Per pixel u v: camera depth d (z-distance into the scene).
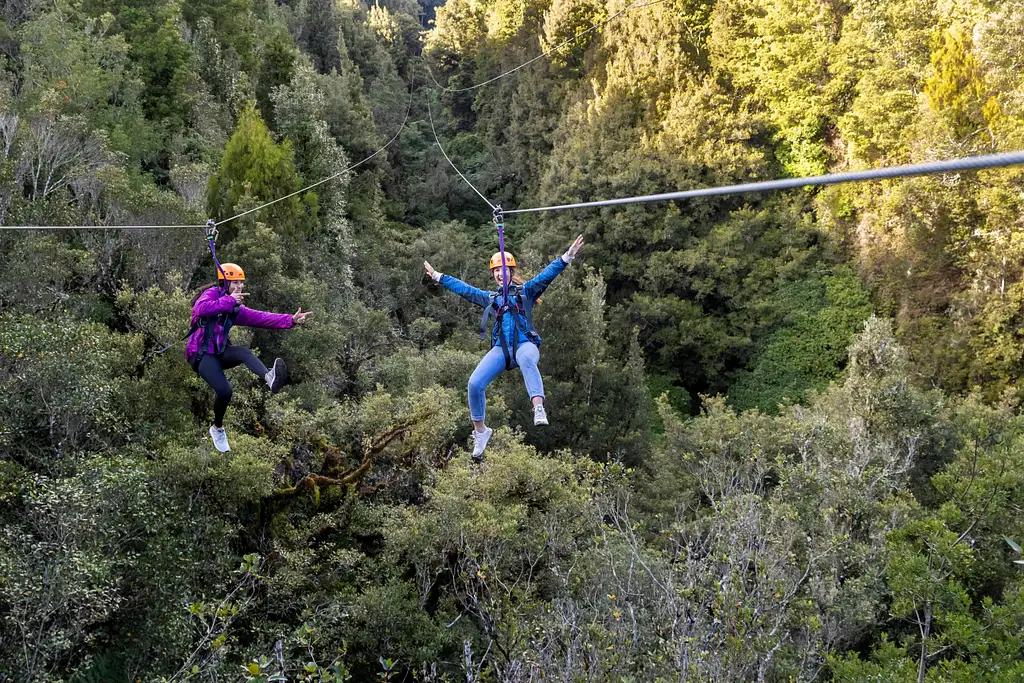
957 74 27.42
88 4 29.56
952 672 10.70
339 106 40.66
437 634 13.18
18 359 13.21
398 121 50.97
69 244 18.92
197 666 10.82
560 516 14.54
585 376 23.38
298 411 16.55
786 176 34.28
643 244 33.94
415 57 64.12
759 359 31.28
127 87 26.92
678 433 21.17
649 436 24.00
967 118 27.19
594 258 33.97
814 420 19.62
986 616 12.04
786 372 30.42
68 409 13.11
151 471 13.22
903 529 13.32
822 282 31.28
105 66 27.36
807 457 18.05
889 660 11.52
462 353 22.45
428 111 53.28
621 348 31.97
